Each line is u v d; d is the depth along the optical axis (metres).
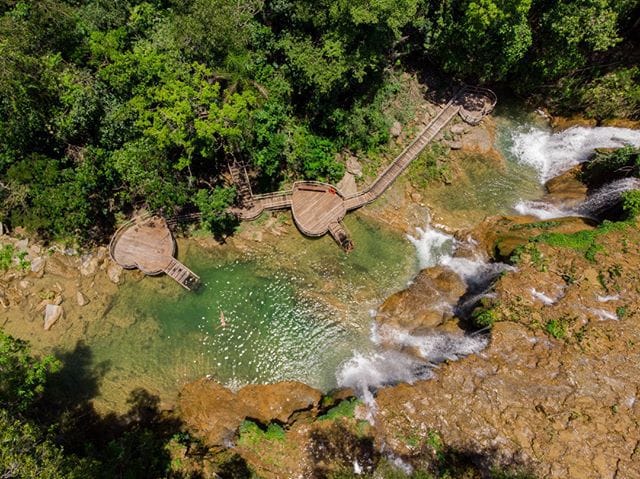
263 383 33.88
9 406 24.70
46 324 35.47
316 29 39.25
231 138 34.50
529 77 46.12
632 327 31.89
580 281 33.97
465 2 39.06
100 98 33.97
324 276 38.31
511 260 35.50
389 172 42.38
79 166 36.41
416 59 47.59
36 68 32.34
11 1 37.69
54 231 37.47
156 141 32.94
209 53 35.06
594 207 39.72
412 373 33.09
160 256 37.75
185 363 34.66
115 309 36.50
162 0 40.34
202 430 31.48
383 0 34.84
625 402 29.48
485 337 32.72
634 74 42.50
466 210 41.69
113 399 33.03
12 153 35.03
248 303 37.12
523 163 44.69
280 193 40.69
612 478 27.27
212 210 36.12
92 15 36.59
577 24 38.19
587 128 44.78
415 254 39.47
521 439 28.94
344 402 30.92
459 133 44.94
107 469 26.73
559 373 30.69
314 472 29.02
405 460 29.19
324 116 41.84
